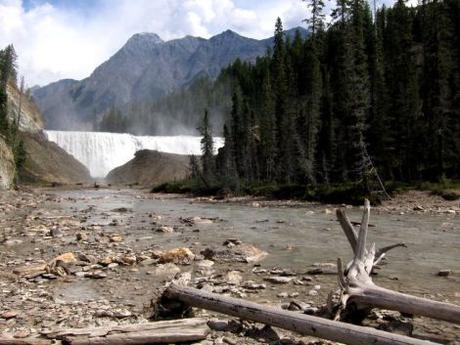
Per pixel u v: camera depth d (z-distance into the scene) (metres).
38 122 155.12
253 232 22.91
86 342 7.04
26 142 128.88
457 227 24.48
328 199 45.94
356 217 31.41
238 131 90.44
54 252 16.75
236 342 7.41
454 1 79.75
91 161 149.00
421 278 12.12
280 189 54.81
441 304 7.60
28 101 164.00
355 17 78.25
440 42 59.03
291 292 10.70
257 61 159.62
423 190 44.50
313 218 30.91
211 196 65.00
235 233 22.53
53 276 12.53
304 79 100.44
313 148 64.31
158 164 134.75
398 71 68.06
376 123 56.38
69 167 135.62
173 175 128.50
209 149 89.56
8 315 8.72
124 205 47.53
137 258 15.05
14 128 103.81
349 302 8.41
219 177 77.81
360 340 6.69
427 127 58.81
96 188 99.94
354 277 8.92
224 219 30.42
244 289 11.02
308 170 59.84
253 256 15.55
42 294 10.66
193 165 94.44
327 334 7.04
